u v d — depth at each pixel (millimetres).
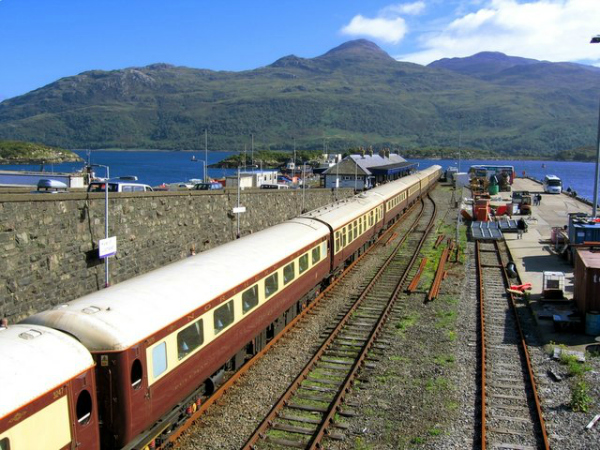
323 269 22891
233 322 14219
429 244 35844
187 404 12562
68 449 8641
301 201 41750
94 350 9633
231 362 15086
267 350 16750
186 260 14805
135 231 21109
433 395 13805
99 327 9781
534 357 16500
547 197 66125
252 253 16484
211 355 13047
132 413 9930
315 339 17953
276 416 12680
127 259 20688
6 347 8414
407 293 23750
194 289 12711
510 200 64250
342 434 11930
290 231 20672
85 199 18203
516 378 14922
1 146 167750
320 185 83375
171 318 11336
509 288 24375
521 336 18000
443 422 12445
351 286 24922
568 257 29984
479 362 15969
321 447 11375
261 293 16078
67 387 8602
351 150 180500
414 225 44875
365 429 12141
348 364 15766
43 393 8109
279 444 11500
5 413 7480
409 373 15188
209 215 26906
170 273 13289
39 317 10078
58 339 9156
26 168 143125
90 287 18672
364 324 19406
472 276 27250
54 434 8359
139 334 10258
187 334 11977
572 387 14297
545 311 20734
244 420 12539
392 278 26484
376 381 14656
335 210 27562
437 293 23531
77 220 17906
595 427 12281
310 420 12438
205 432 11992
